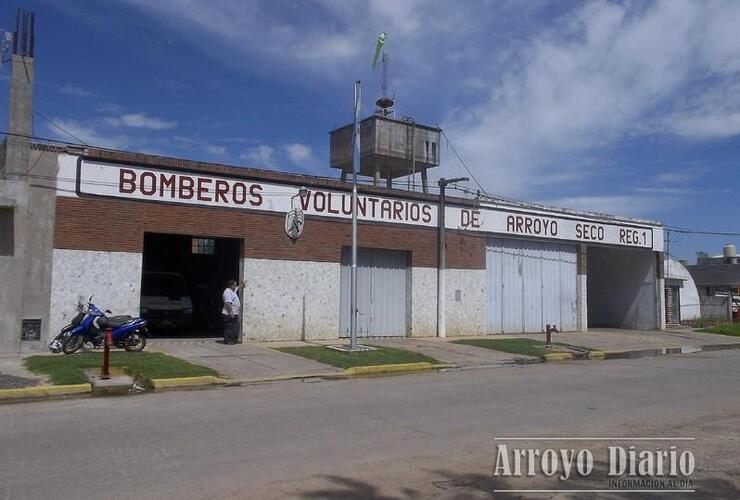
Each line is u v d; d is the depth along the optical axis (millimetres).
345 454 7680
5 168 16125
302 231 20531
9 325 15852
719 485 6805
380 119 27594
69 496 6043
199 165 18641
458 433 8891
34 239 16266
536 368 17297
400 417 9945
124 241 17406
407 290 23328
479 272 25031
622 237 30250
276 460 7359
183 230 18344
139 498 6008
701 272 58031
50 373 13000
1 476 6645
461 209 24594
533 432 9031
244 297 19438
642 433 9062
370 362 16328
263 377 14242
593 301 34031
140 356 15320
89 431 8781
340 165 29656
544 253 27641
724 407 11203
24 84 16344
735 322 37375
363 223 21984
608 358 20641
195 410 10406
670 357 20844
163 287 21328
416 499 6152
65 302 16562
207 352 17031
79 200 16859
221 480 6582
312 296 20688
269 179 19906
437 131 29328
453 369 17000
